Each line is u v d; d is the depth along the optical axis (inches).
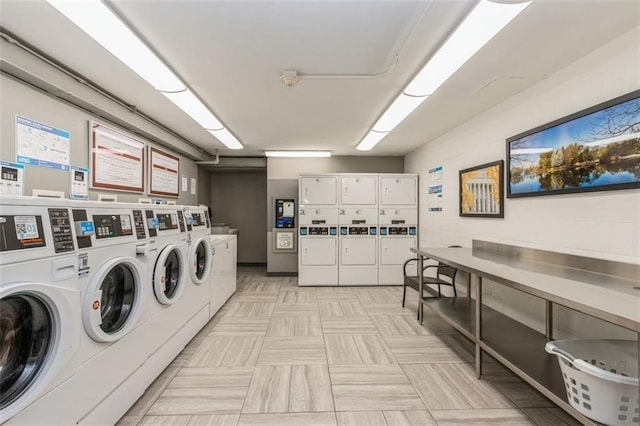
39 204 50.9
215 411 75.8
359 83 105.3
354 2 64.3
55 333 50.8
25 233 47.4
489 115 129.2
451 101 120.7
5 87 79.7
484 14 63.3
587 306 52.7
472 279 145.3
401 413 75.4
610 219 77.1
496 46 80.4
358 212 210.7
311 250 208.7
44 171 92.0
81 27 68.4
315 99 120.4
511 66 91.5
